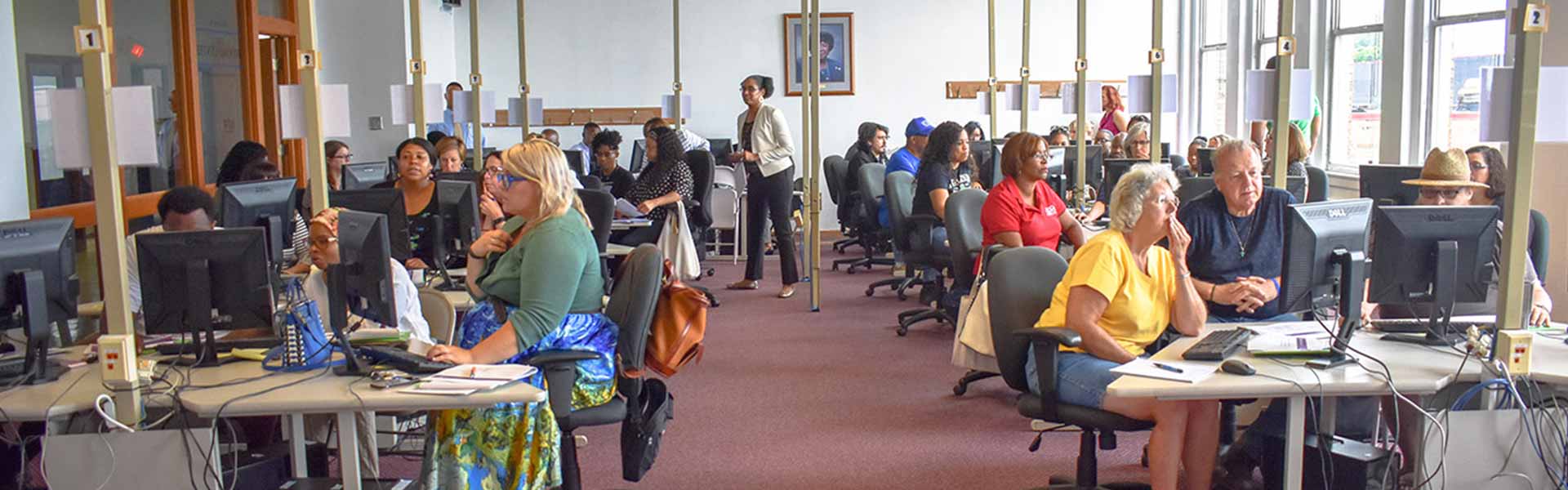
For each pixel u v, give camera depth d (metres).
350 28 9.40
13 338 3.21
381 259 2.91
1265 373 2.81
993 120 8.80
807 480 3.91
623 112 11.31
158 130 6.81
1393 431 3.46
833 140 11.38
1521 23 2.78
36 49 5.54
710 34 11.25
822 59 11.28
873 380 5.30
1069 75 11.32
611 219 5.53
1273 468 3.33
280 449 3.35
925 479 3.90
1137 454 4.12
